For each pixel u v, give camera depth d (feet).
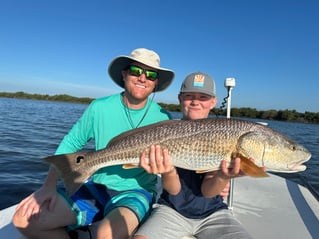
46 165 7.80
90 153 2.71
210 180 2.63
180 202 2.73
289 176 7.84
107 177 3.02
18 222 2.56
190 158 2.57
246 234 2.47
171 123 2.66
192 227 2.68
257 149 2.51
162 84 3.60
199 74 3.06
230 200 3.34
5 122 19.61
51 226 2.64
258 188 4.21
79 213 2.79
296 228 3.05
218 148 2.52
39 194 2.72
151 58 3.13
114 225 2.41
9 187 5.82
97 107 3.16
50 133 14.89
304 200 3.81
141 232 2.40
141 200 2.78
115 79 3.54
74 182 2.64
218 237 2.46
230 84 3.18
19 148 10.16
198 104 3.05
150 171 2.57
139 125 3.16
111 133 3.14
